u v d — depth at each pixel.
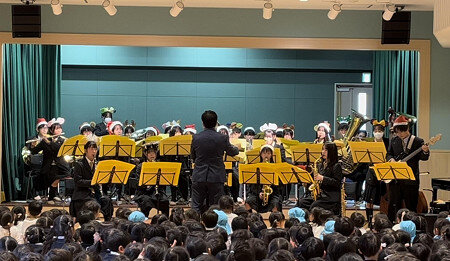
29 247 5.38
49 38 12.88
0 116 12.98
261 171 9.80
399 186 10.29
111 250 5.36
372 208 11.36
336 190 10.04
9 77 14.01
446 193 13.03
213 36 13.05
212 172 9.34
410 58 14.70
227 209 8.13
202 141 9.34
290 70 17.22
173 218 7.25
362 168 13.31
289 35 13.09
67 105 16.94
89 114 17.00
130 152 11.51
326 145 10.10
